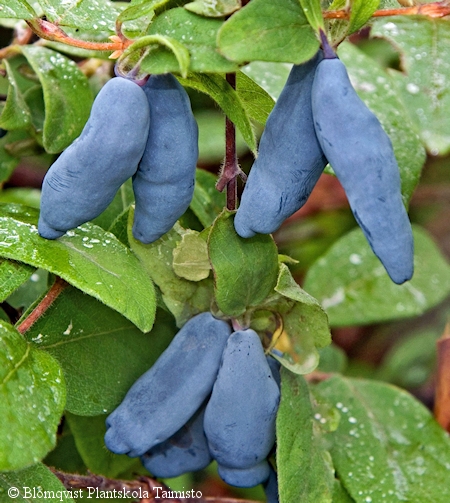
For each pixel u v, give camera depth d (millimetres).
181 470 247
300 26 203
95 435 270
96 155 206
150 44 205
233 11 207
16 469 211
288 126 207
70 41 223
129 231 235
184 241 234
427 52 234
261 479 241
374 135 200
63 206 212
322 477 241
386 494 261
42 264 225
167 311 253
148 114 208
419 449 273
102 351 250
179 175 214
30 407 219
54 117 264
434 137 233
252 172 213
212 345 234
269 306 237
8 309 266
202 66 204
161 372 234
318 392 267
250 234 217
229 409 231
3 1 223
